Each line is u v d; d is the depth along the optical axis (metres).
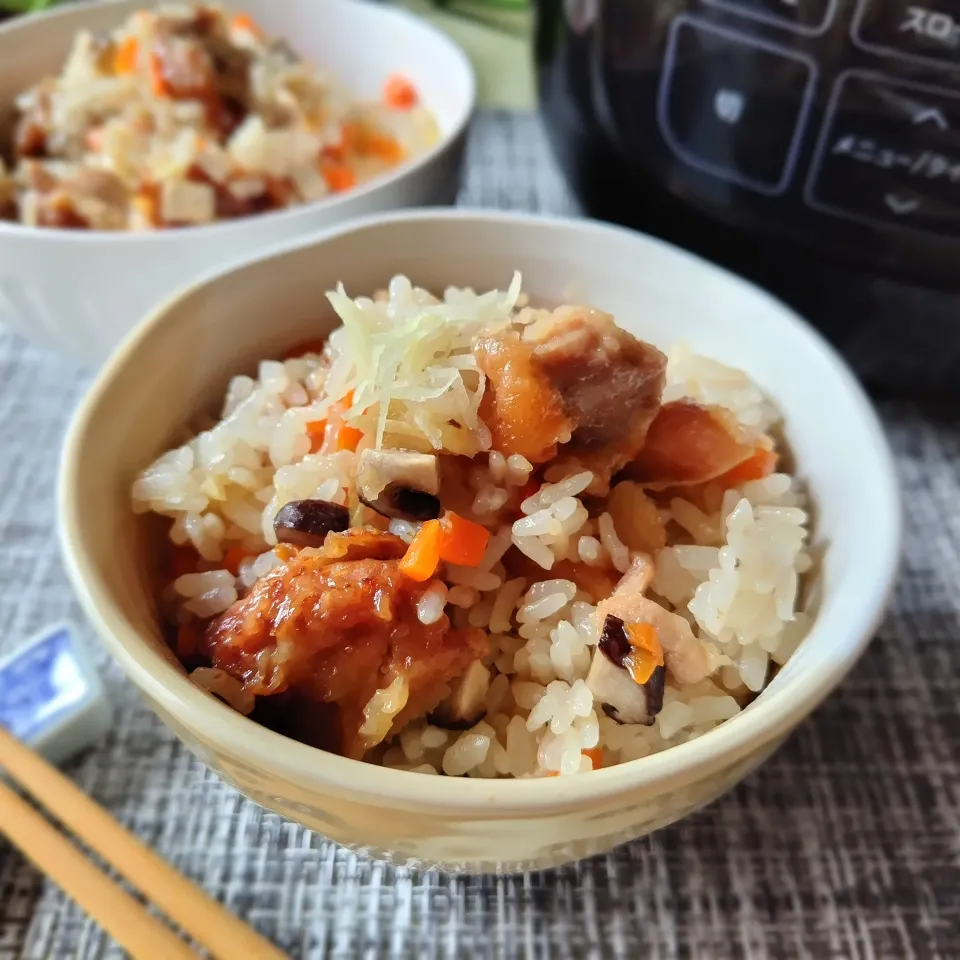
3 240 0.20
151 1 0.28
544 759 0.14
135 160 0.24
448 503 0.15
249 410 0.17
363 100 0.29
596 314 0.16
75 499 0.14
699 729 0.15
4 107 0.27
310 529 0.15
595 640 0.15
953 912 0.16
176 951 0.15
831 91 0.18
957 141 0.18
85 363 0.24
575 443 0.16
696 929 0.16
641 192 0.22
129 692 0.18
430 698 0.14
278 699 0.14
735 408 0.17
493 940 0.15
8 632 0.19
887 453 0.15
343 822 0.12
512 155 0.30
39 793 0.16
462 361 0.16
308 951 0.15
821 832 0.17
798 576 0.16
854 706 0.18
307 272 0.18
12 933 0.16
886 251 0.20
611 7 0.20
